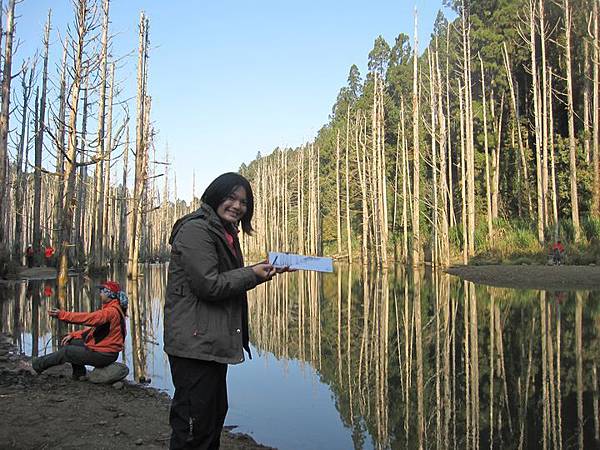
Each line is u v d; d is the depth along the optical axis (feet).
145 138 81.05
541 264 77.15
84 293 55.47
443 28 140.46
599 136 94.17
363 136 158.30
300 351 31.40
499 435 16.44
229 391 22.47
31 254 85.56
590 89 98.89
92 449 13.78
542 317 39.04
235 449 15.29
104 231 103.91
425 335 34.55
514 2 104.99
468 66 102.73
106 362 21.68
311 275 116.78
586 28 97.45
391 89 157.38
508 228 97.71
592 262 73.31
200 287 9.23
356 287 78.02
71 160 59.41
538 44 107.65
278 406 20.22
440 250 103.86
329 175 199.00
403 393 21.72
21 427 15.17
